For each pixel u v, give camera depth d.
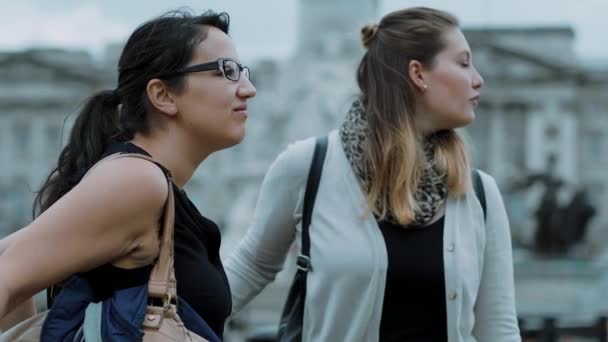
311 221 4.44
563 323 10.52
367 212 4.30
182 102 3.49
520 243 41.47
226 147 3.57
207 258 3.47
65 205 3.14
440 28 4.52
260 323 25.11
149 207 3.21
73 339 3.21
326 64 51.44
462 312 4.30
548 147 95.75
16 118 94.50
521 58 96.25
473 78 4.52
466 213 4.38
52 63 93.88
